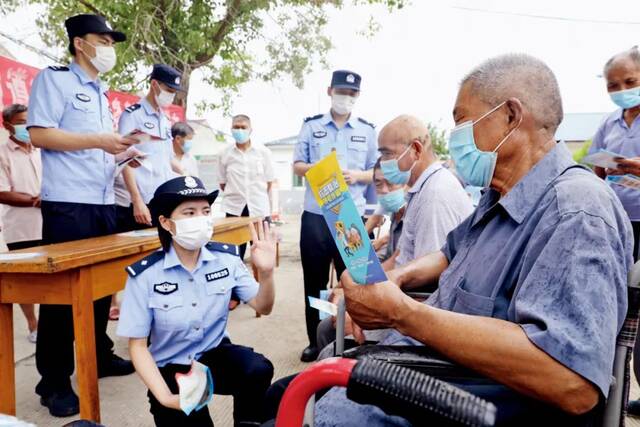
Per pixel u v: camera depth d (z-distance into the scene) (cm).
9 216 334
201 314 175
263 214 507
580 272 83
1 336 188
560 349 79
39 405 243
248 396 170
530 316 85
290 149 1936
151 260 173
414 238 189
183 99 716
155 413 165
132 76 732
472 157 116
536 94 109
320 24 791
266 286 175
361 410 101
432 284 154
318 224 303
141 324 165
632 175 196
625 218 96
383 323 99
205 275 179
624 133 275
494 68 112
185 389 141
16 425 80
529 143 111
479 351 87
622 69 254
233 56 812
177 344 174
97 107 263
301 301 464
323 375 66
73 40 251
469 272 116
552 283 86
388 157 203
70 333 235
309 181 100
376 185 230
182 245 172
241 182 493
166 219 172
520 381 83
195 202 171
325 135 326
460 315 93
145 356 164
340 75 315
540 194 104
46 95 238
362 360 65
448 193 179
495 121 111
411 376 60
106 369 281
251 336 356
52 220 248
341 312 129
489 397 94
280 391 138
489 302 105
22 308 327
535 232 97
